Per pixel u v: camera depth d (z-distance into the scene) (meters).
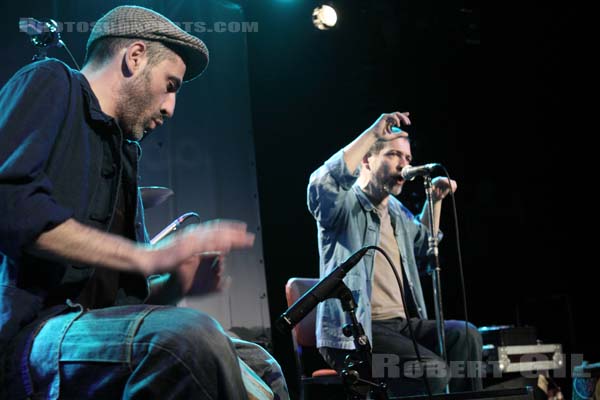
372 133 3.12
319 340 3.07
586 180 6.02
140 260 1.20
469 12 5.64
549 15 5.75
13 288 1.25
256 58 5.37
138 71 1.48
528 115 6.10
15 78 1.34
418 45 5.63
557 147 6.11
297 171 5.50
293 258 5.39
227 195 4.16
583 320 5.88
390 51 5.54
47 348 1.20
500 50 5.85
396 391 3.00
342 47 5.51
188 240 1.20
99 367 1.16
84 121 1.40
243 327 4.03
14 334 1.24
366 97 5.69
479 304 5.85
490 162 6.05
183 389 1.12
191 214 2.47
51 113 1.29
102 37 1.49
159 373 1.12
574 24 5.78
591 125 5.98
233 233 1.21
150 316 1.19
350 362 1.99
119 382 1.15
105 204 1.43
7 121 1.23
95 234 1.21
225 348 1.18
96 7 3.74
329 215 3.19
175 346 1.13
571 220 6.05
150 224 3.86
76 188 1.34
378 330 3.05
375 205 3.35
